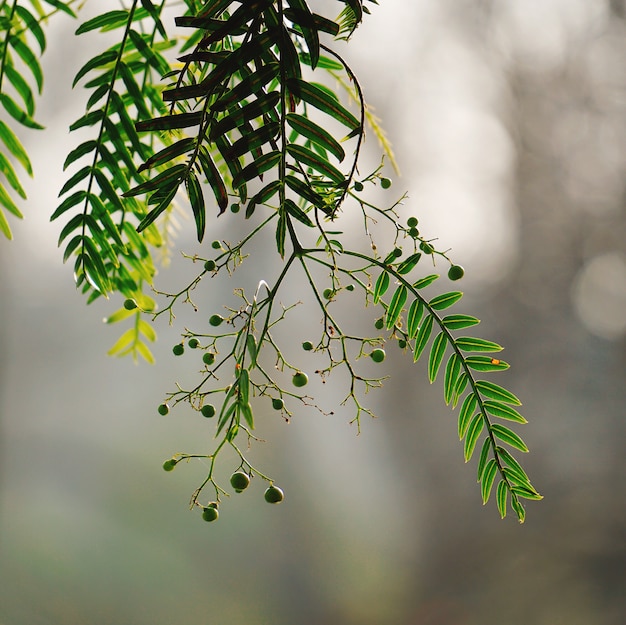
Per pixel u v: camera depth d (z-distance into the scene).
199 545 11.12
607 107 9.44
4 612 9.66
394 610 9.03
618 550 7.25
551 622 6.94
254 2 0.65
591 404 8.88
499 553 8.07
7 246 7.99
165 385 15.66
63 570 10.58
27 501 13.14
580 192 9.77
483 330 10.17
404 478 10.38
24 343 16.52
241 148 0.68
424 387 10.47
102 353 16.83
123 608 9.93
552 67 9.73
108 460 14.17
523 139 10.10
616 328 9.14
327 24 0.66
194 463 13.15
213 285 5.73
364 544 10.22
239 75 0.87
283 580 10.41
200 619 9.80
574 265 9.77
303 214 0.71
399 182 9.33
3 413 12.70
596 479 8.16
